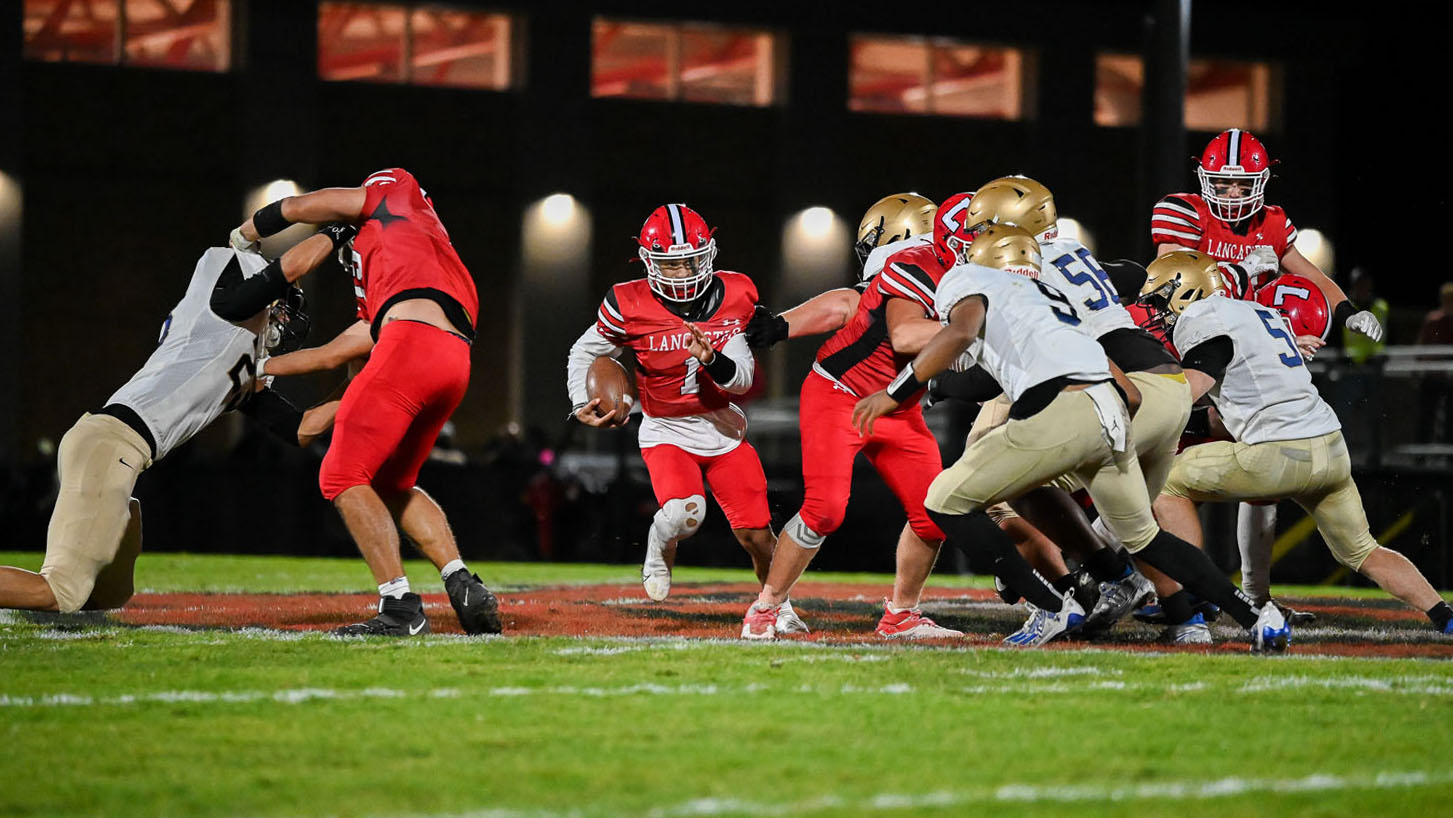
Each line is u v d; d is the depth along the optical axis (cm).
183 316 1891
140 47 7025
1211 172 2417
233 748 1099
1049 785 1008
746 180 7631
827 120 7556
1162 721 1220
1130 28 7819
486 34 7381
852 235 7631
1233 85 7944
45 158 6900
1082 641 1822
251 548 4406
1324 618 2255
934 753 1098
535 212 7281
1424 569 4012
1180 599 1806
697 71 7619
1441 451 4131
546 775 1021
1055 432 1611
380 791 977
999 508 1888
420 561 4209
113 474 1822
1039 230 1789
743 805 944
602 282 7506
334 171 7150
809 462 1833
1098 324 1773
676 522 1977
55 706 1255
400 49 7256
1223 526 3697
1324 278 2491
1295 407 1866
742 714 1230
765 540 2006
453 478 4412
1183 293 1869
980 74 7844
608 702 1281
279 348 1988
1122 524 1670
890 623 1920
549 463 4516
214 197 7144
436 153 7269
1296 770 1060
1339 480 1864
